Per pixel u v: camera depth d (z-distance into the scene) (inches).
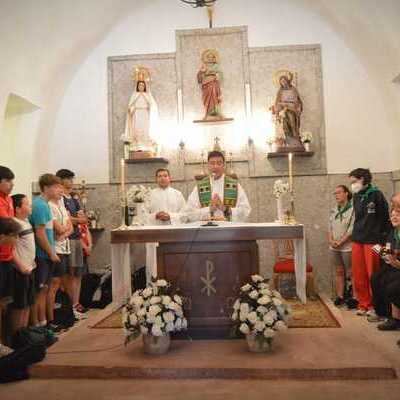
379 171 276.2
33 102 253.6
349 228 235.1
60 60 265.0
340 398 120.8
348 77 280.8
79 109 289.9
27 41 230.2
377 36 245.0
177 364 140.6
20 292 163.0
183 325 150.3
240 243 161.3
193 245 162.6
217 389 129.3
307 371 133.7
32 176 272.2
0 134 226.1
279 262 255.6
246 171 282.5
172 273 162.7
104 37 290.8
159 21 289.7
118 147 287.9
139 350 156.0
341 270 241.3
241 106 285.0
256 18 286.4
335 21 272.2
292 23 285.3
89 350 157.6
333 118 279.9
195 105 287.3
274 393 125.2
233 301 161.5
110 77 289.7
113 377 140.3
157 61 289.1
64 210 207.9
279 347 154.6
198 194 204.2
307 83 283.1
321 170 278.1
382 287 184.4
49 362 145.2
